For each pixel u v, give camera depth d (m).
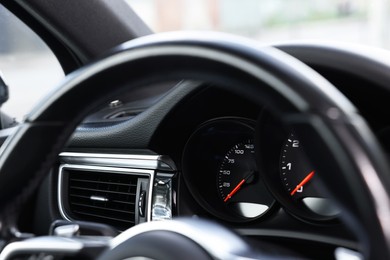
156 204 1.39
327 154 0.46
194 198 1.38
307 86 0.46
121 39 1.78
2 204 0.57
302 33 12.59
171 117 1.32
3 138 1.71
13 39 1.85
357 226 0.46
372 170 0.45
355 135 0.45
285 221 1.28
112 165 1.46
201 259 0.66
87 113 0.56
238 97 1.27
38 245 0.68
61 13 1.67
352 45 1.08
